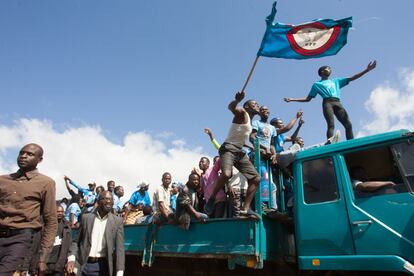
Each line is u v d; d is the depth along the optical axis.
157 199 5.52
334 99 5.68
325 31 4.68
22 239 2.84
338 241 3.59
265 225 3.91
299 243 3.89
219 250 3.93
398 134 3.56
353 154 3.88
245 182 4.74
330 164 3.96
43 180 3.06
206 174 5.30
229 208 4.75
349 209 3.63
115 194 8.73
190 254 4.25
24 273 2.80
